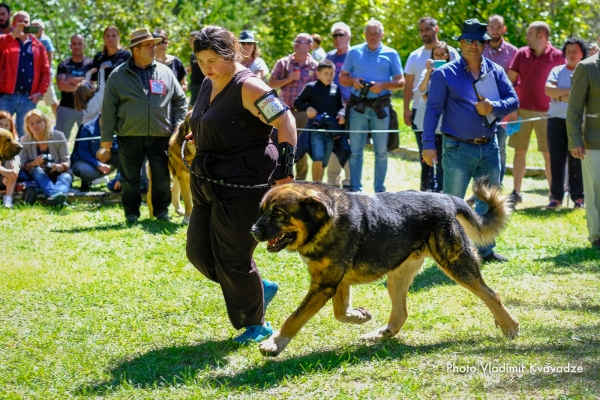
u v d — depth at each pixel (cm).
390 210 503
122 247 787
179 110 901
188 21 1709
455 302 611
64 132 1178
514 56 1090
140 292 641
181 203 1041
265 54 1664
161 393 437
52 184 1010
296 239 471
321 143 1016
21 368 477
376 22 1030
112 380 460
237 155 490
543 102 1058
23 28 1091
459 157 717
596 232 793
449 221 516
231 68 487
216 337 538
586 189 797
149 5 1672
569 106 784
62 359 495
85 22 1706
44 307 604
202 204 512
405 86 1070
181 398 430
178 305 609
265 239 457
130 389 444
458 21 1589
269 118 479
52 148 1037
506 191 1152
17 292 638
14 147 962
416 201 517
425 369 461
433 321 560
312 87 1027
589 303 599
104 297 627
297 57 1091
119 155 891
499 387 429
